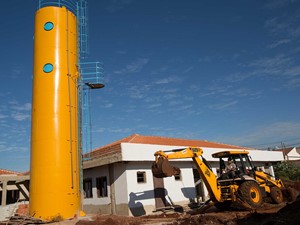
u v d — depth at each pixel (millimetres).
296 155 67188
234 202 16703
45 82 18312
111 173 21250
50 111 17906
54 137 17578
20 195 32344
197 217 14641
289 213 11812
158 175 15469
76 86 19500
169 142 25547
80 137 19297
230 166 18031
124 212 19688
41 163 17266
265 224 11148
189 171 24578
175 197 22594
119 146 20266
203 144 28906
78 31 21031
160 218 16469
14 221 15523
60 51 18969
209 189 17109
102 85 20891
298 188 26953
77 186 18188
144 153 20703
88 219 15992
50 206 16719
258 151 32375
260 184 18547
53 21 19328
